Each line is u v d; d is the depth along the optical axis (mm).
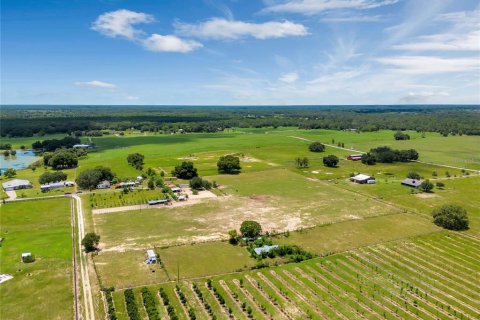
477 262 91000
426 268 87688
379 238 104938
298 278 82000
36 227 112250
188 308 70125
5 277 81250
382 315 69062
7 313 68562
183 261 89562
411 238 105125
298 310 70125
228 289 77062
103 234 106250
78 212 126562
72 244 99250
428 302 73750
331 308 71062
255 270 85250
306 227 112812
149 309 68188
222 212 126375
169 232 108000
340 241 102688
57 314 68438
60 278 81062
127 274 82938
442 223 114625
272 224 115000
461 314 69500
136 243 99938
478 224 117000
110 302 71250
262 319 67188
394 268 87375
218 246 98562
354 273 84625
